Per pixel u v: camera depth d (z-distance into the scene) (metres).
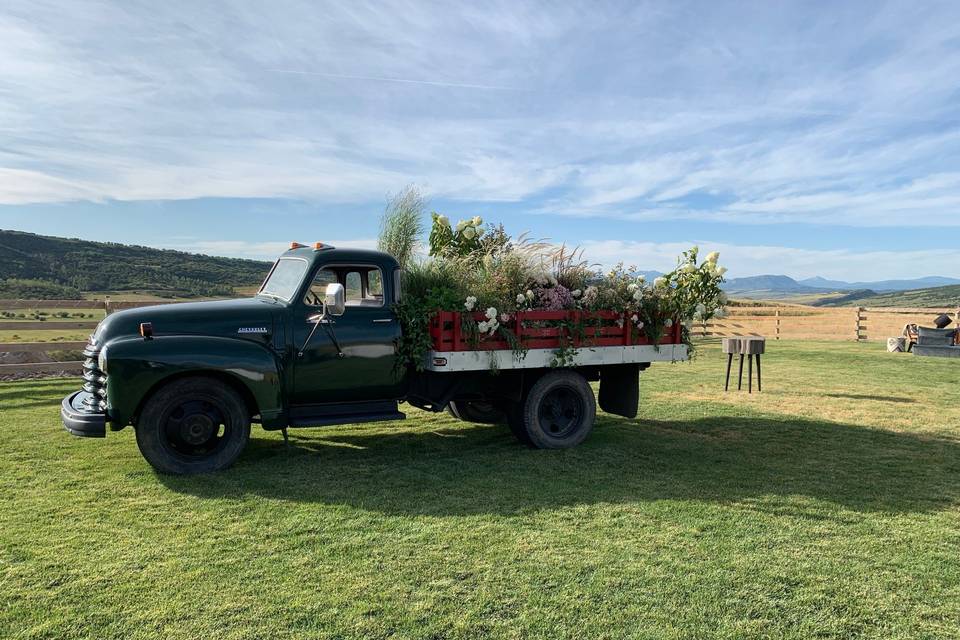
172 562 3.62
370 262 6.14
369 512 4.52
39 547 3.83
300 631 2.87
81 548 3.82
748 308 28.64
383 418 5.98
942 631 2.99
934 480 5.53
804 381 11.84
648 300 7.08
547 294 6.80
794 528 4.31
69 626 2.91
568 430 6.75
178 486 5.09
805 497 4.99
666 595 3.29
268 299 6.20
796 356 16.36
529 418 6.52
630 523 4.35
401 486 5.17
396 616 3.02
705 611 3.13
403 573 3.50
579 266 7.24
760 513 4.60
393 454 6.29
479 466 5.84
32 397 9.38
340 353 5.93
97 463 5.75
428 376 6.58
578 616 3.05
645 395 10.18
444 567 3.59
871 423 8.02
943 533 4.25
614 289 7.02
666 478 5.50
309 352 5.84
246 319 5.72
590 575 3.51
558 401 6.77
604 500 4.86
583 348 6.76
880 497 5.03
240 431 5.54
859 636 2.94
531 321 6.53
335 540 3.98
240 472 5.53
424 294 6.48
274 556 3.72
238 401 5.51
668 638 2.88
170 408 5.31
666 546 3.95
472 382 6.75
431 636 2.85
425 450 6.48
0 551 3.77
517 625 2.96
